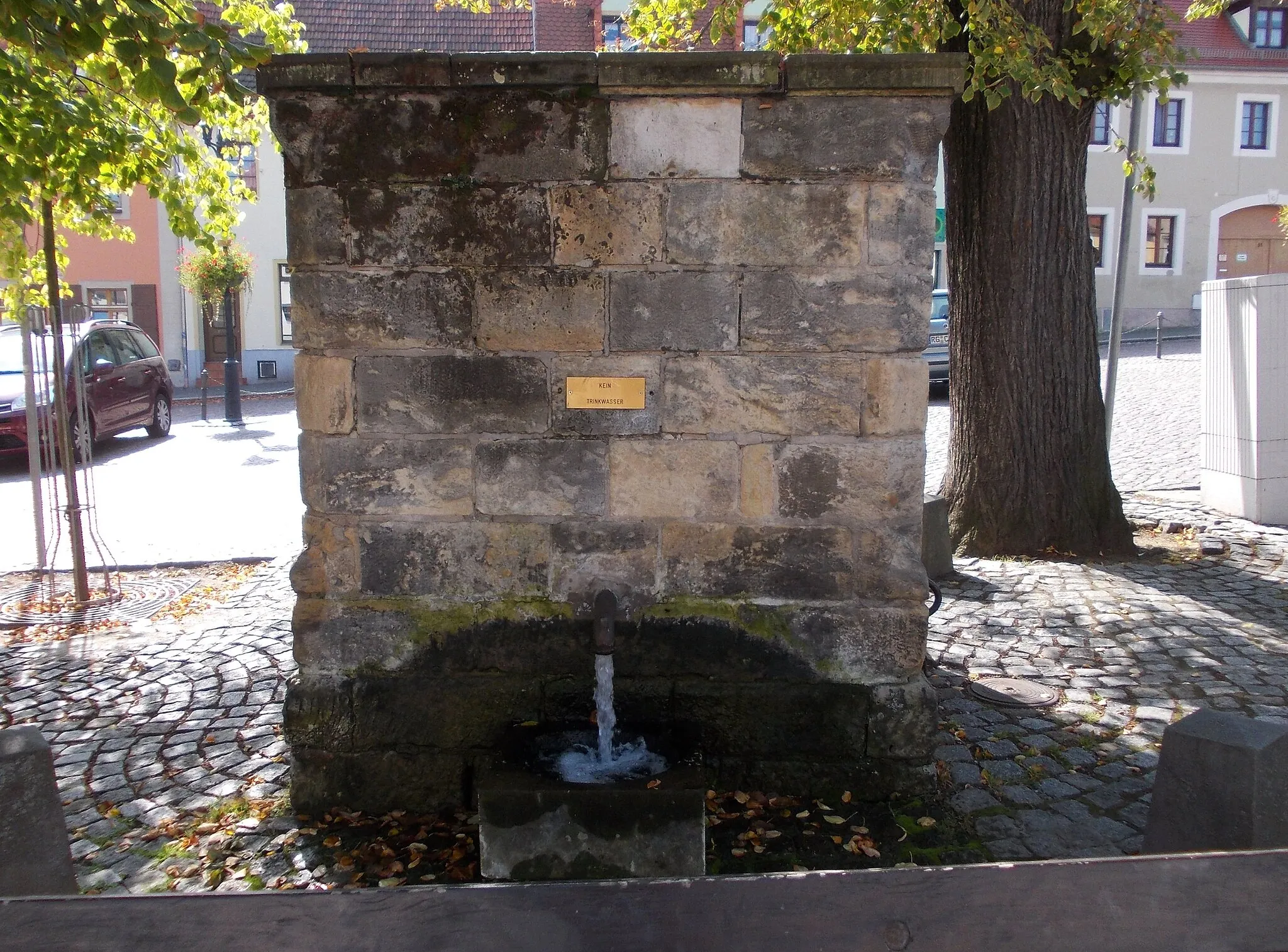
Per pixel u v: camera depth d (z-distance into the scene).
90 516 7.63
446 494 4.01
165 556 8.89
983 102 7.90
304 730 4.09
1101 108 29.58
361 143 3.83
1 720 5.29
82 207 6.47
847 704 4.07
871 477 3.98
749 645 4.06
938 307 18.86
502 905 2.06
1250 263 31.19
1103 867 2.12
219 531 9.86
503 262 3.89
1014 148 7.88
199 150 7.39
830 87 3.75
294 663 6.01
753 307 3.90
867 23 7.57
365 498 4.01
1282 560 7.82
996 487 8.27
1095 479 8.23
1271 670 5.64
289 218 3.88
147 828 4.12
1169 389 16.84
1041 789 4.31
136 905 2.02
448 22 24.88
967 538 8.35
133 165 6.74
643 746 3.82
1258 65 29.69
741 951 2.07
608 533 4.03
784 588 4.05
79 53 3.93
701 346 3.93
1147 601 6.90
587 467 4.00
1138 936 2.10
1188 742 3.10
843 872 2.11
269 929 2.03
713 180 3.84
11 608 7.34
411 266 3.90
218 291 18.31
